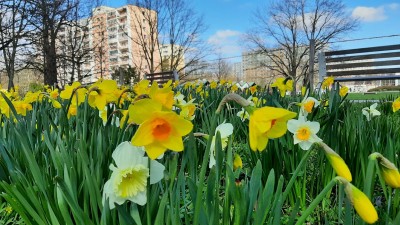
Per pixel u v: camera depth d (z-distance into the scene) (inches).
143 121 31.7
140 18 1258.6
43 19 695.1
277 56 1178.6
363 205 28.9
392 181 32.3
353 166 79.0
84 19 965.2
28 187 52.5
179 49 1182.9
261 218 39.6
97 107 68.5
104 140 56.4
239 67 1215.6
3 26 656.4
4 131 91.5
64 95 75.9
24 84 883.4
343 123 93.7
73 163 55.1
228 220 43.4
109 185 37.5
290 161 79.9
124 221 37.5
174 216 38.8
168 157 44.0
